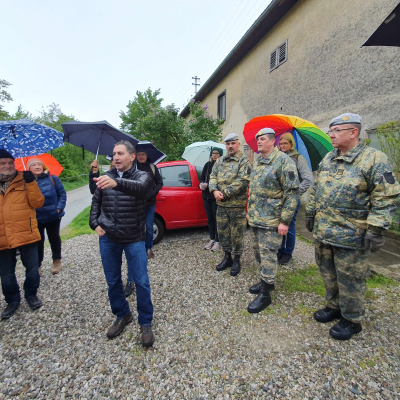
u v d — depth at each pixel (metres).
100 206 2.05
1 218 2.28
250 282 2.96
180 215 4.46
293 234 3.31
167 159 8.10
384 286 2.72
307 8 6.07
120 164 1.90
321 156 3.35
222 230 3.21
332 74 5.45
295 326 2.17
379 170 1.67
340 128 1.79
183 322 2.28
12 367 1.83
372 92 4.62
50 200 3.15
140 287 1.98
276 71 7.39
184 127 8.41
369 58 4.64
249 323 2.23
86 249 4.41
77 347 2.02
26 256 2.49
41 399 1.57
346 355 1.83
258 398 1.54
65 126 2.67
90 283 3.09
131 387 1.64
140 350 1.96
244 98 9.34
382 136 4.51
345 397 1.51
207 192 3.88
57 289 2.96
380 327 2.11
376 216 1.65
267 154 2.44
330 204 1.90
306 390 1.57
